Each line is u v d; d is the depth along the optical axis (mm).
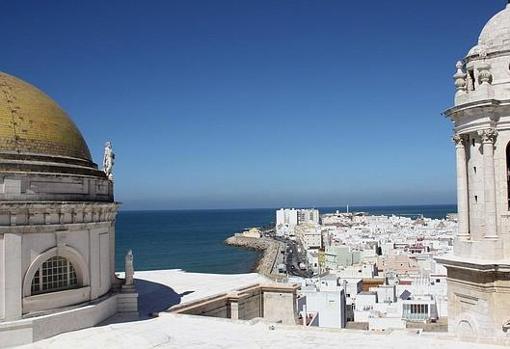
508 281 30516
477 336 30938
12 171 33406
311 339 32594
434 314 106938
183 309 41875
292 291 51781
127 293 40750
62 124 38656
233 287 51562
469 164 33562
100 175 40594
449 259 32844
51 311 34406
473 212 33094
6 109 35344
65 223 35188
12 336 31953
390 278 150500
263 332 34594
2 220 32156
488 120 31672
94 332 34906
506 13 33250
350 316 112875
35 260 33625
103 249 39500
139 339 33062
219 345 31859
